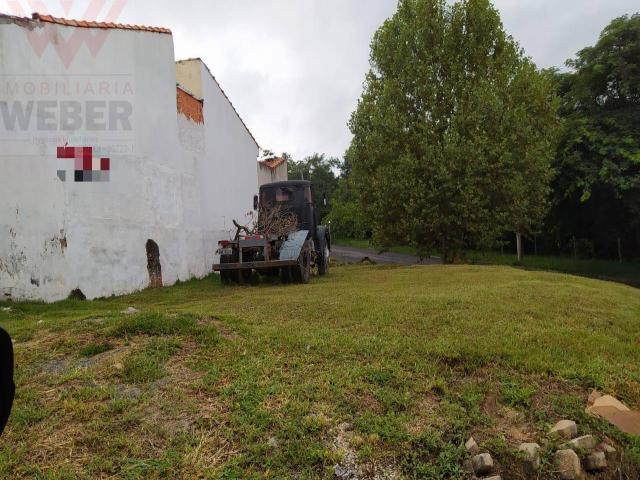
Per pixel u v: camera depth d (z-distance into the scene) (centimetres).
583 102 2148
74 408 337
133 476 271
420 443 312
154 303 862
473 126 1631
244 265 1061
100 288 948
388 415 338
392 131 1711
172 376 388
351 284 966
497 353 449
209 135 1454
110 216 977
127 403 342
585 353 473
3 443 302
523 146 1669
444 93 1694
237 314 620
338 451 299
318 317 598
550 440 326
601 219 2225
